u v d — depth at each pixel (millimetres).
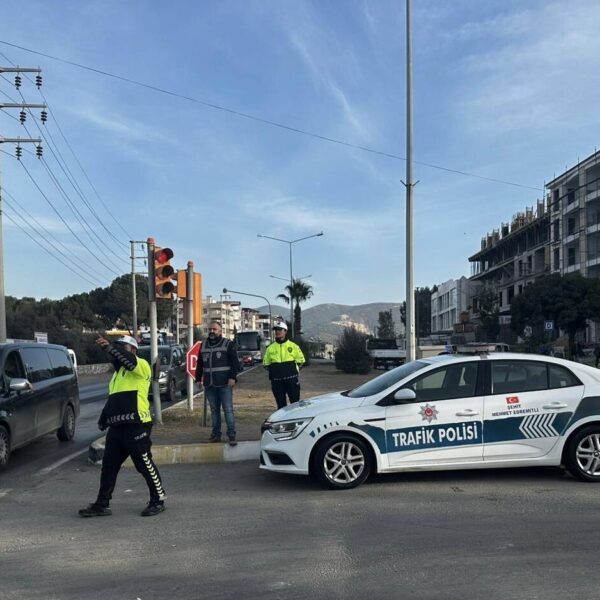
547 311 44594
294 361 10977
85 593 4383
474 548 5160
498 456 7258
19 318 51562
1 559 5113
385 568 4750
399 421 7184
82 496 7312
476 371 7438
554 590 4289
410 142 16859
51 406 10570
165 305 88000
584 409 7363
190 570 4789
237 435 10500
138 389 6352
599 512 6172
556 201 64125
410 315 16469
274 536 5574
